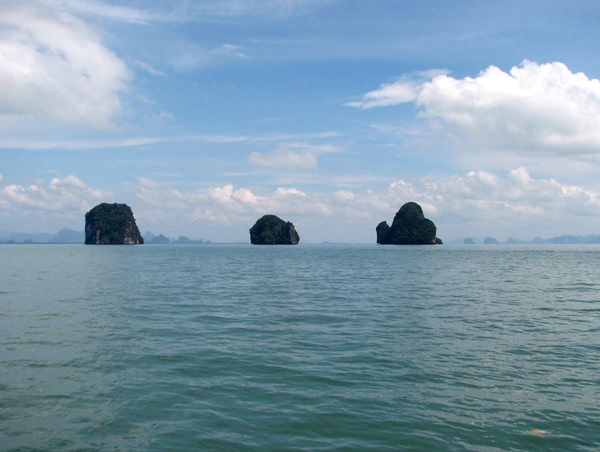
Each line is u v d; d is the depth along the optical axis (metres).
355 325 16.80
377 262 64.44
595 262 67.00
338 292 27.45
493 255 95.25
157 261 67.25
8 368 11.06
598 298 24.58
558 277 38.97
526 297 24.98
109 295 25.69
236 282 34.03
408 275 40.84
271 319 18.08
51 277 37.94
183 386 9.86
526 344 13.72
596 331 15.69
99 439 7.26
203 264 59.34
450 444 7.13
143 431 7.57
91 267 52.19
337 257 82.25
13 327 16.12
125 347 13.30
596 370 11.07
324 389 9.69
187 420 8.03
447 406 8.71
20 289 28.55
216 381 10.21
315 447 7.04
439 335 15.02
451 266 55.09
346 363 11.69
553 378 10.44
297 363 11.66
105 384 9.95
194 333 15.35
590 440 7.29
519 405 8.77
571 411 8.48
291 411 8.46
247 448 7.00
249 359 12.05
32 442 7.12
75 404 8.75
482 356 12.35
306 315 19.03
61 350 12.87
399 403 8.86
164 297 24.97
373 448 7.00
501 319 18.02
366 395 9.30
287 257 82.69
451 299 24.09
